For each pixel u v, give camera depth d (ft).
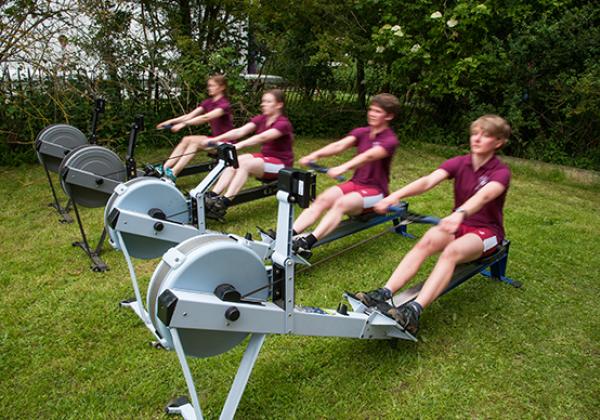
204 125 23.49
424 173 19.85
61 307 9.39
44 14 18.58
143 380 7.47
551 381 7.61
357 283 10.57
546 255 12.09
